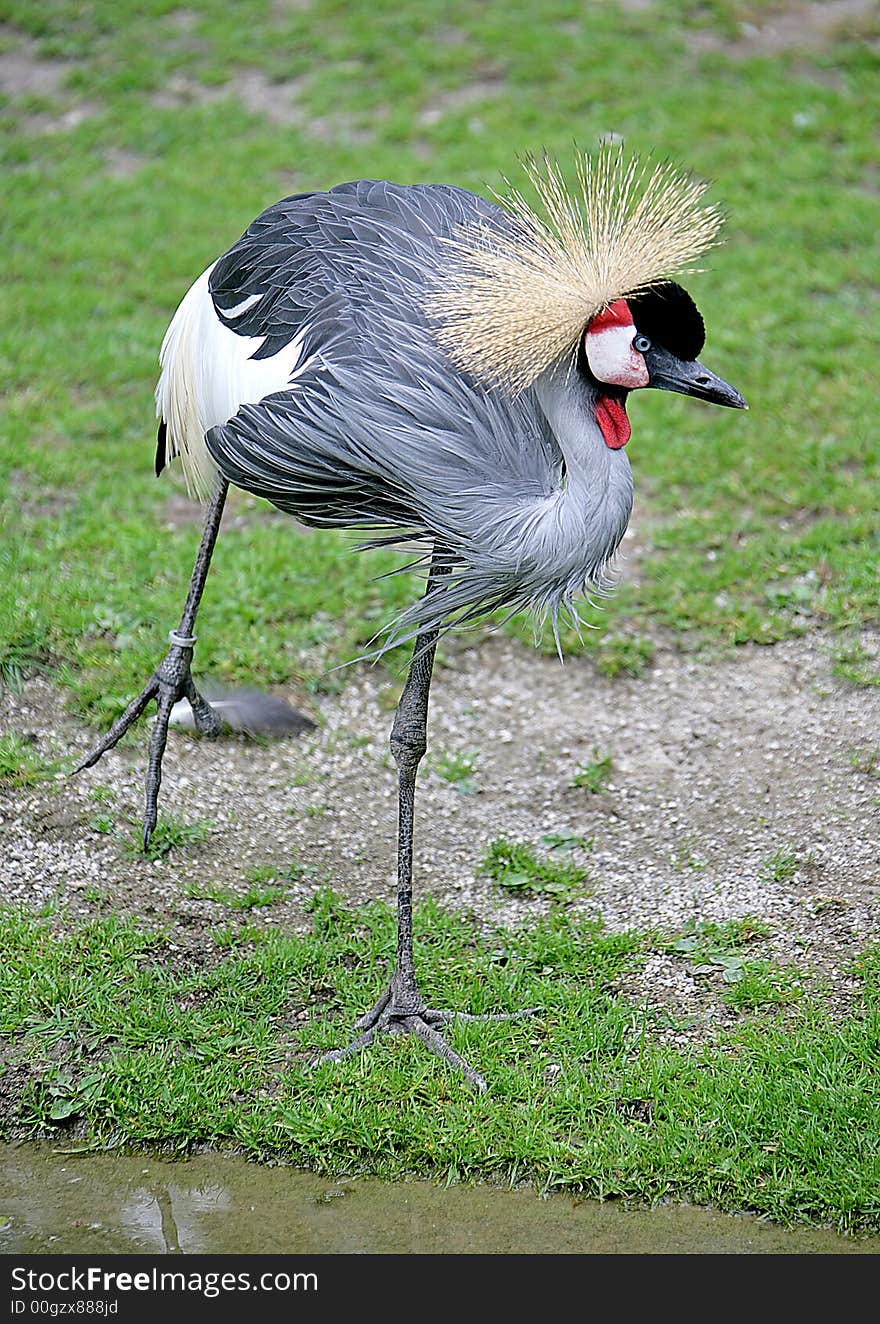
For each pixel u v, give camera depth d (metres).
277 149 18.77
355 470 7.08
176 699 8.82
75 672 10.55
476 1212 6.92
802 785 9.77
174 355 8.46
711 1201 6.93
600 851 9.34
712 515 12.37
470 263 6.98
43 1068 7.64
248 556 11.67
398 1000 7.87
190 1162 7.23
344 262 7.44
